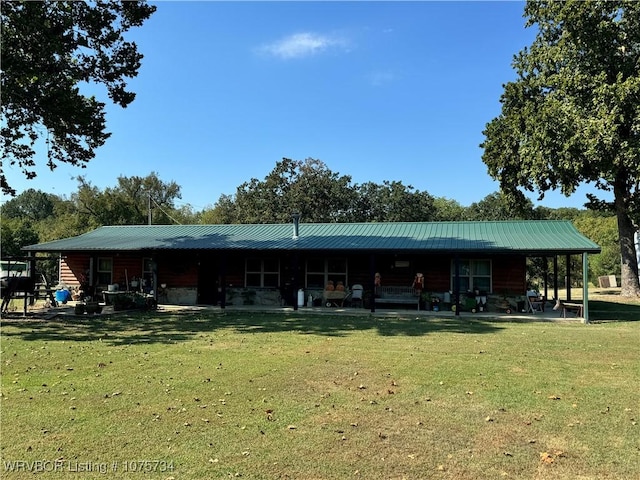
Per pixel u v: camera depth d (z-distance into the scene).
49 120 16.39
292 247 19.08
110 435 5.30
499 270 19.38
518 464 4.62
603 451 4.93
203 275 22.80
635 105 21.27
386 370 8.52
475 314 17.83
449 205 72.56
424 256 20.28
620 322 15.91
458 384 7.56
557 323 15.67
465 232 20.53
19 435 5.28
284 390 7.18
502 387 7.38
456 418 5.93
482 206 48.56
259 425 5.64
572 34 23.83
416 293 19.89
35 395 6.82
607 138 21.39
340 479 4.29
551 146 23.67
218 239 22.00
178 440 5.16
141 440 5.16
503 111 28.03
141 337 12.27
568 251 16.27
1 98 14.78
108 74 17.45
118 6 17.06
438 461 4.68
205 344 11.20
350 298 20.75
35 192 90.12
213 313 18.28
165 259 22.70
